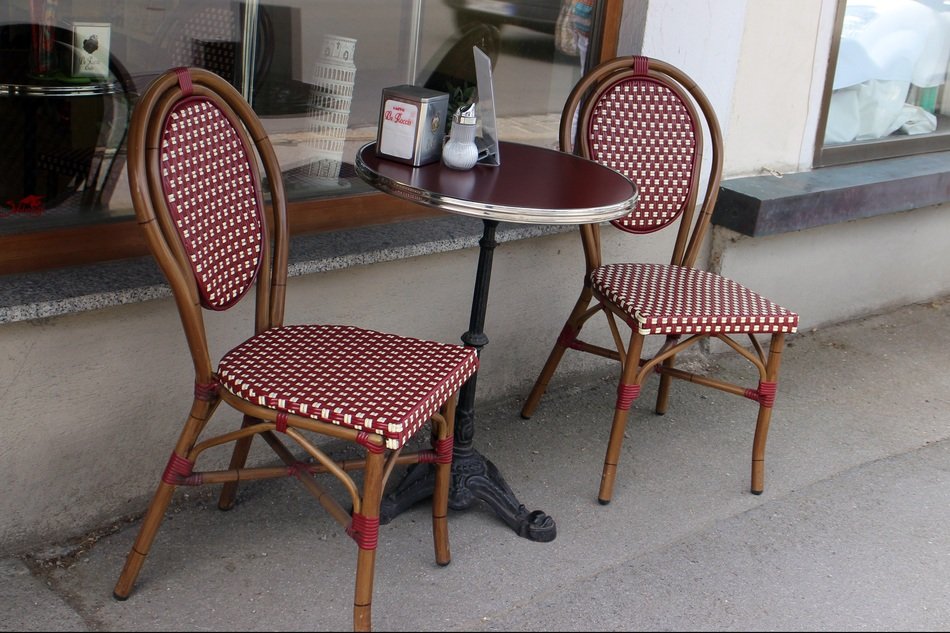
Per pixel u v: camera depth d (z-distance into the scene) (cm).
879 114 377
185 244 185
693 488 265
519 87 295
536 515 239
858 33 357
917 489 275
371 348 207
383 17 265
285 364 197
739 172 334
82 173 221
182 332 225
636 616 214
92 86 221
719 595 223
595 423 294
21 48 211
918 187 360
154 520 199
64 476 217
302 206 252
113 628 196
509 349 295
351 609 209
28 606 199
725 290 259
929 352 366
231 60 243
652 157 271
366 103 268
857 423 309
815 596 226
